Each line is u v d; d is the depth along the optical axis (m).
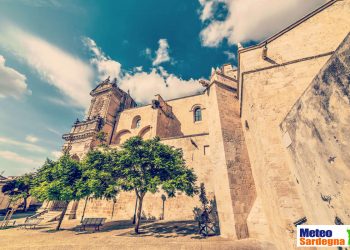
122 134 29.16
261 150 8.40
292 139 5.07
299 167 4.87
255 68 10.33
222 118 12.89
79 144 26.17
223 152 11.55
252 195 10.81
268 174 7.62
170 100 29.11
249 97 9.73
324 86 3.42
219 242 8.26
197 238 9.27
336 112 3.15
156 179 10.40
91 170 11.74
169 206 15.93
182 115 26.78
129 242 8.56
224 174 11.01
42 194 12.24
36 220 14.69
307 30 10.12
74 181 12.88
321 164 3.77
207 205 14.44
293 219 6.36
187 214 14.99
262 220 9.30
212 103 14.15
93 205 19.34
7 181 33.12
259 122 8.70
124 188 11.58
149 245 7.93
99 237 10.04
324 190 3.79
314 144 3.95
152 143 12.55
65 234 11.28
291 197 6.76
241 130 13.27
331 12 9.95
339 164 3.20
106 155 12.60
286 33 10.55
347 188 3.05
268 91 9.23
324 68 3.38
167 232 10.79
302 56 9.55
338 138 3.16
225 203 10.40
